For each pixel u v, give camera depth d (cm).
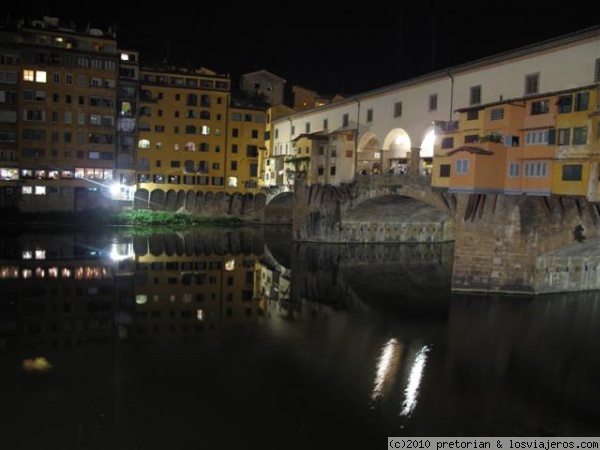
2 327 3033
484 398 2256
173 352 2706
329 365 2575
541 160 3422
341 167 6062
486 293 3825
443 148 4225
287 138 8050
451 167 3866
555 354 2784
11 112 7419
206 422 1977
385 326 3266
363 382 2378
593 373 2553
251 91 10044
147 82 8600
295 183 6950
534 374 2530
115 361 2555
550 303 3656
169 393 2216
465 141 3950
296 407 2116
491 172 3681
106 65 7862
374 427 1972
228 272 5031
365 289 4412
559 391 2348
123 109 8275
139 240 6825
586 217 3434
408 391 2297
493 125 3716
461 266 3884
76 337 2897
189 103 8856
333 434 1912
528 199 3634
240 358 2645
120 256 5588
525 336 3056
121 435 1870
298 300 3988
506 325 3247
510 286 3772
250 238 7550
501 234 3753
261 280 4712
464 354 2772
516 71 3753
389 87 5247
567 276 3862
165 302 3750
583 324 3253
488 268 3806
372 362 2630
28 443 1805
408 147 5881
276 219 9256
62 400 2123
